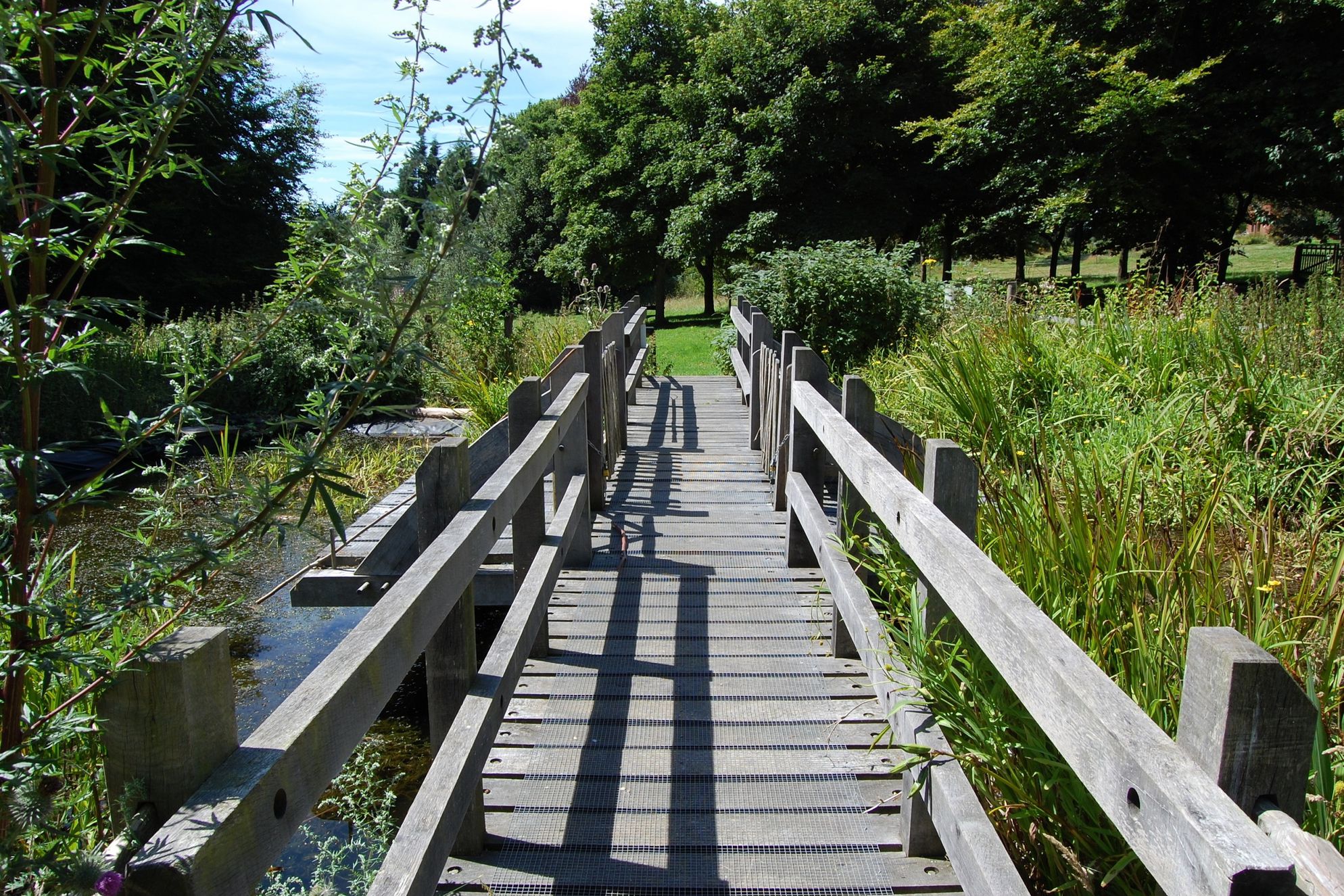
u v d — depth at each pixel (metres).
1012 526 3.20
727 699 3.60
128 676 1.11
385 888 1.77
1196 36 16.55
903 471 5.08
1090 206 17.25
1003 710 2.38
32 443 1.50
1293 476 5.12
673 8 29.83
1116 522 3.09
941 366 6.82
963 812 2.04
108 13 1.54
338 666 1.50
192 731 1.13
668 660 3.94
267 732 1.28
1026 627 1.55
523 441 3.61
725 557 5.25
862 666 3.85
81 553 6.63
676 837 2.77
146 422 1.75
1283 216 25.06
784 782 3.06
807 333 11.19
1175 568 2.93
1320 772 1.95
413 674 5.60
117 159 1.61
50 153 1.42
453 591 2.16
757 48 24.00
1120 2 16.38
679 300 47.97
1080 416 6.18
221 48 1.66
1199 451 5.29
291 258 1.99
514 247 41.62
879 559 3.27
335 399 1.84
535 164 41.25
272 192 26.34
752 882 2.57
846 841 2.76
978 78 18.08
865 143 23.36
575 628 4.28
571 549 5.04
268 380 11.68
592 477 6.06
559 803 2.94
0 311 1.52
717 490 6.75
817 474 4.98
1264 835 0.96
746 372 10.17
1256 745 1.06
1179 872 1.05
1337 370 6.03
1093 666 1.39
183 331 2.05
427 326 1.93
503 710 2.63
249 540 1.73
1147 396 6.39
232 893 1.09
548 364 11.19
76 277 1.73
